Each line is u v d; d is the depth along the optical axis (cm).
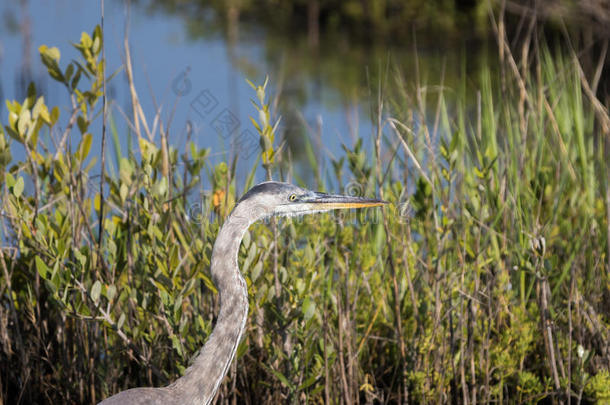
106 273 904
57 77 941
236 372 921
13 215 929
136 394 708
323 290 932
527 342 967
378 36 3177
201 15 3512
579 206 1162
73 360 925
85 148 957
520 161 1098
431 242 1044
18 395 977
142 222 895
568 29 2561
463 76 1227
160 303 888
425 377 941
